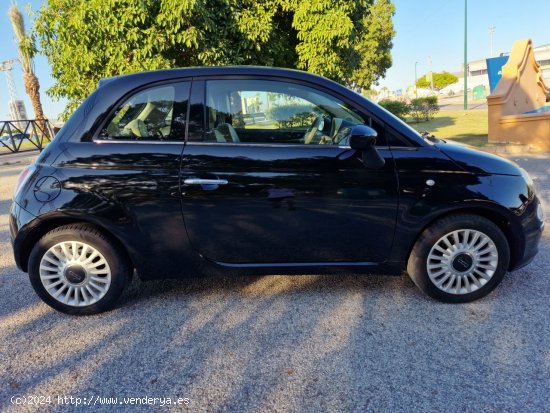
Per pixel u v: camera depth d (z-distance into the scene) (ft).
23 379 7.79
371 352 8.18
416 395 6.98
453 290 9.80
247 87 9.66
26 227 9.33
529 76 42.06
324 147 9.34
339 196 9.27
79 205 9.26
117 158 9.33
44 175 9.37
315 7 25.84
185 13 22.03
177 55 25.17
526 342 8.25
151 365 8.07
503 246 9.55
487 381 7.23
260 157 9.27
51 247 9.59
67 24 23.45
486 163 9.51
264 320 9.52
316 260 9.78
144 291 11.18
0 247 15.60
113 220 9.34
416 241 9.69
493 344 8.25
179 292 11.05
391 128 9.43
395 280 11.27
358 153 9.25
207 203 9.30
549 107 40.11
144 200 9.30
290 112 9.65
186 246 9.62
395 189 9.26
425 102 74.13
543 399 6.76
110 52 23.26
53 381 7.71
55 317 10.05
